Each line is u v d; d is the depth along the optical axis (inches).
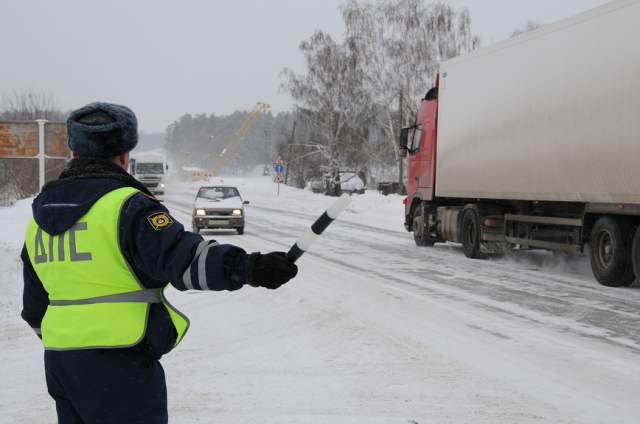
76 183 93.6
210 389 206.5
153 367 93.7
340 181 1831.9
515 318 310.7
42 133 864.3
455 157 580.4
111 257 90.8
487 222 539.5
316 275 451.8
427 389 203.5
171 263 88.1
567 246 449.7
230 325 307.9
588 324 298.2
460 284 415.2
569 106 424.5
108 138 95.7
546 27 449.4
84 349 89.9
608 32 386.9
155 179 1996.8
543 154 453.4
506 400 192.7
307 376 219.6
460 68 573.0
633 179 366.0
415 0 1612.9
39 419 182.2
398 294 376.2
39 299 102.1
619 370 224.4
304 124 1941.4
